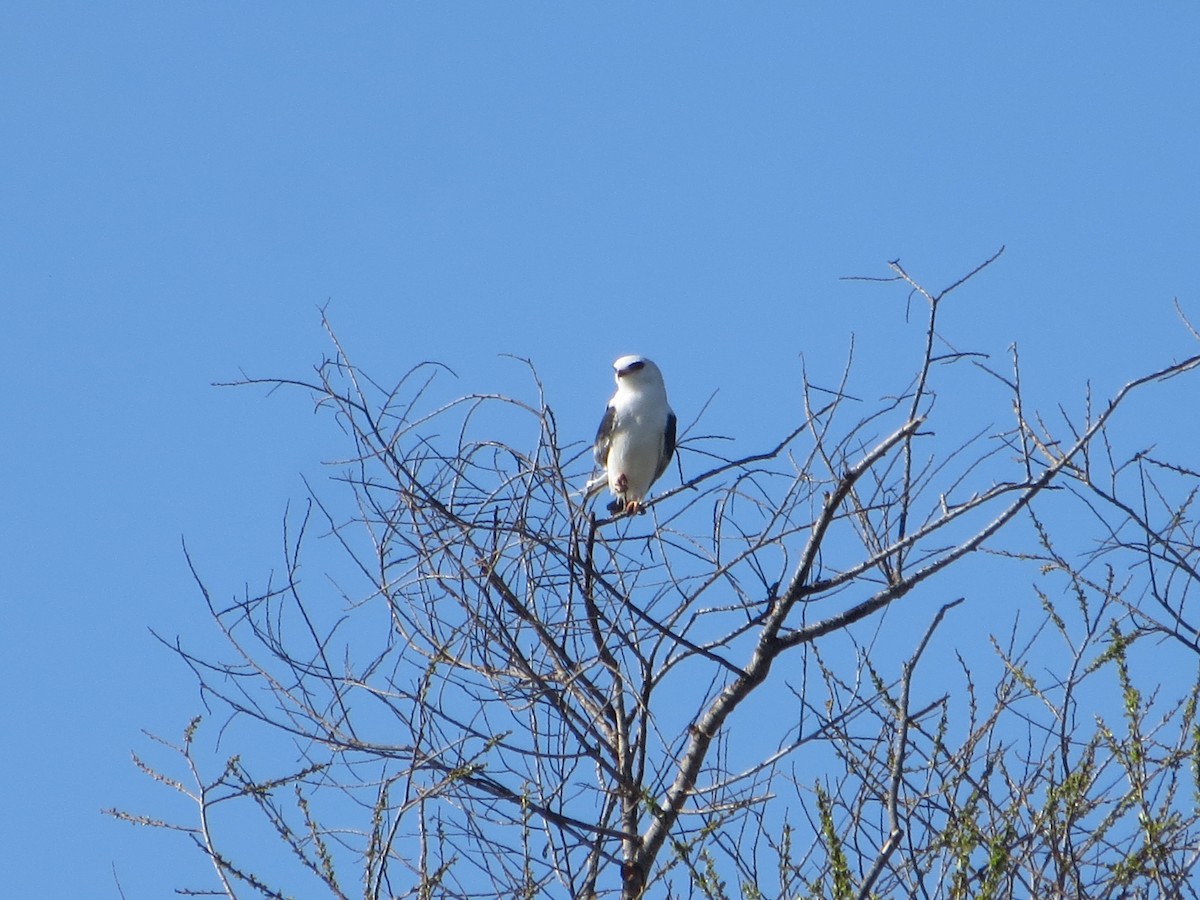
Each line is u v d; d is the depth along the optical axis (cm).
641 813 1078
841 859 841
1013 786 898
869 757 934
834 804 920
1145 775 873
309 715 1048
